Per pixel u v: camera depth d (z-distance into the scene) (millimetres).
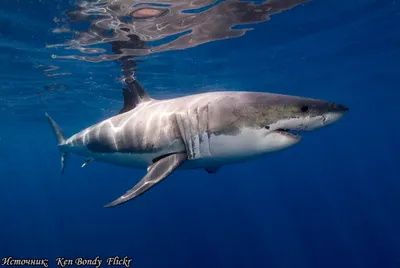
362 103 35188
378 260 25344
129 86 5758
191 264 25938
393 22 12039
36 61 11398
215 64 14672
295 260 26609
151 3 7762
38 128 28484
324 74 19797
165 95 19781
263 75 18156
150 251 29406
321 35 12523
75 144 6977
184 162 4438
